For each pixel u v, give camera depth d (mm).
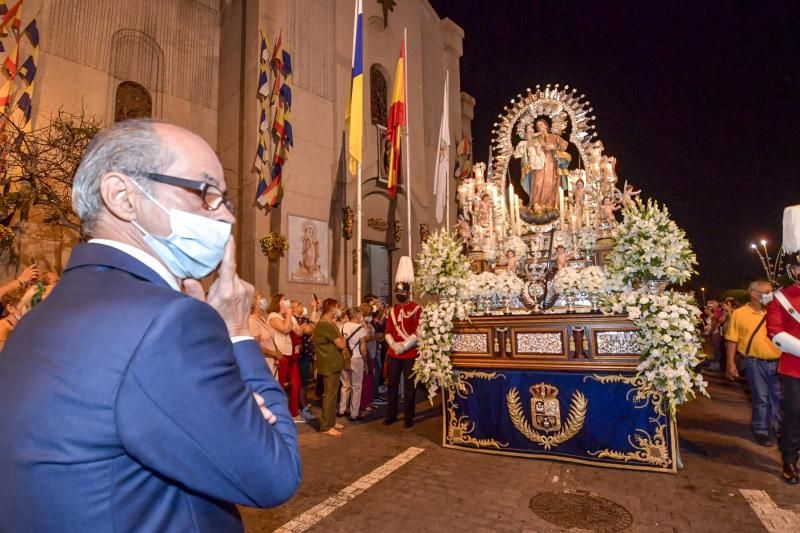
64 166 11461
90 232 1127
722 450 5496
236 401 938
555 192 6930
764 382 5805
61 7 13617
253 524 3707
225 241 1193
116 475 864
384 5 19328
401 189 19234
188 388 867
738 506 3906
